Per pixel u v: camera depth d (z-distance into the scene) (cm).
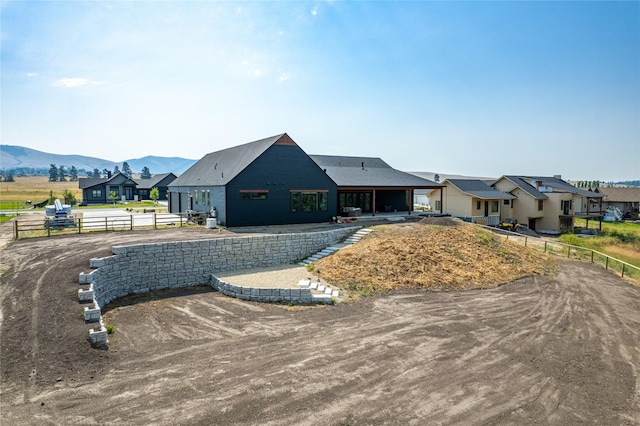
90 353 855
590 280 1742
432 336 1033
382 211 3606
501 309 1285
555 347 980
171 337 1007
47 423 622
